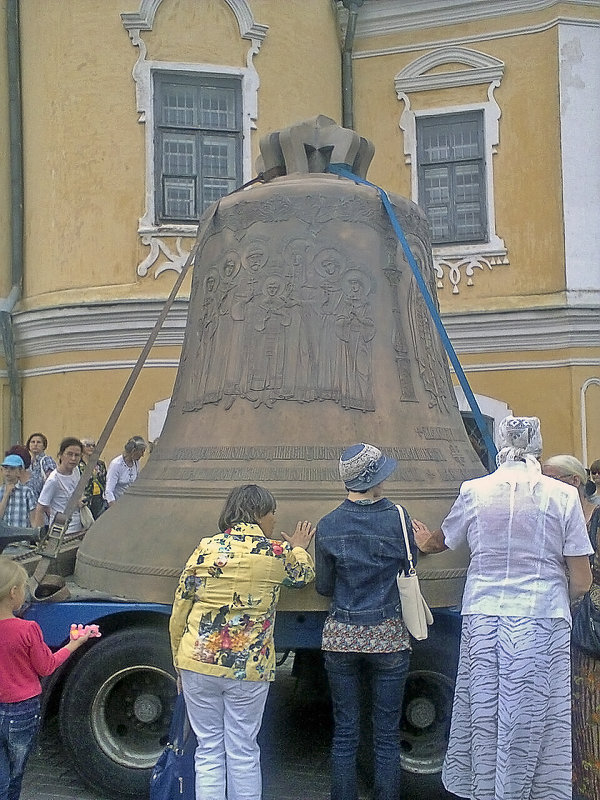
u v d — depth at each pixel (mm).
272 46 11664
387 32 12703
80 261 11125
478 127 12492
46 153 11336
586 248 11883
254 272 4598
